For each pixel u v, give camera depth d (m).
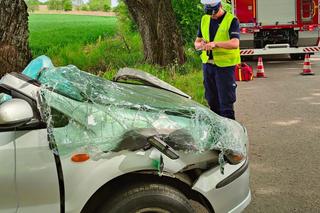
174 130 3.51
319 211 4.62
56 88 3.44
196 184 3.48
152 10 13.30
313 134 7.13
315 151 6.34
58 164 3.24
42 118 3.28
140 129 3.36
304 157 6.11
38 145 3.22
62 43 21.42
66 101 3.39
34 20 34.72
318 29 15.20
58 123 3.31
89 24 31.25
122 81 4.89
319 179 5.39
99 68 14.28
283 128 7.52
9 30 7.74
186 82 10.90
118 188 3.42
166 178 3.52
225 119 3.92
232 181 3.60
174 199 3.38
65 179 3.25
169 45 13.38
